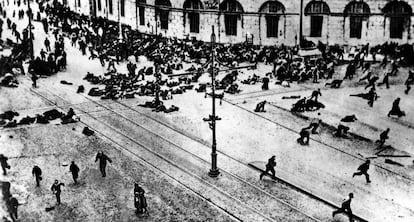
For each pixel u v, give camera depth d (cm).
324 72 6238
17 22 7850
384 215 3275
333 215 3219
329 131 4628
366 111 5097
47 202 3316
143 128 4569
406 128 4719
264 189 3569
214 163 3709
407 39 7200
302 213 3269
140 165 3875
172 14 7944
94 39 7112
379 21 7281
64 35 7388
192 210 3275
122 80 5738
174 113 4931
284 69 6084
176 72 6194
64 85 5703
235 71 5956
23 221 3094
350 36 7456
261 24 7600
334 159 4078
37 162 3856
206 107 5116
